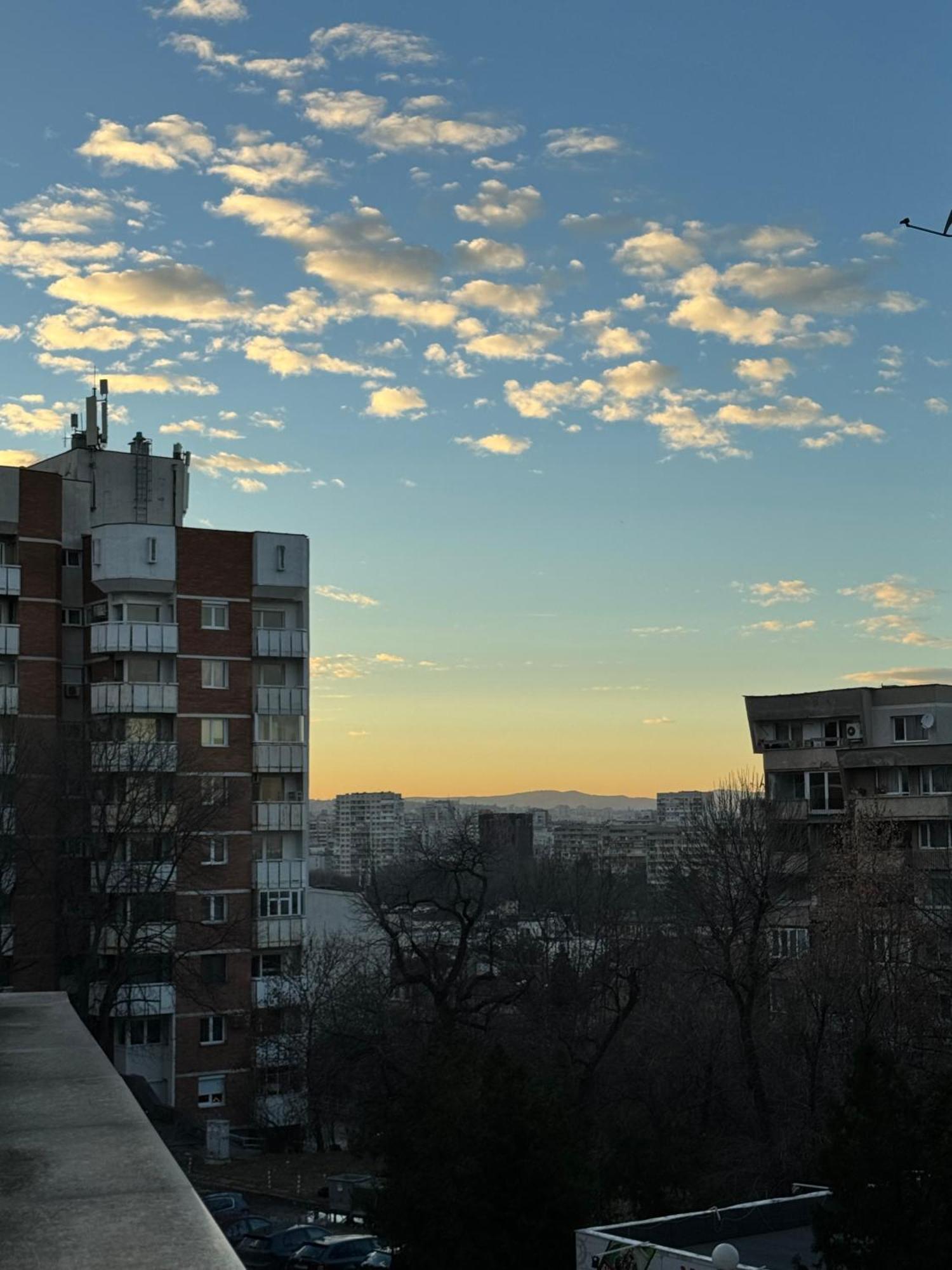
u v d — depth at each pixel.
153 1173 4.22
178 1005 67.38
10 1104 5.40
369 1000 66.56
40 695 68.88
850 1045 50.97
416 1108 31.83
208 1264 3.23
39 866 63.59
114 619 70.12
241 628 72.06
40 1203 3.85
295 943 71.25
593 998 61.47
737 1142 49.66
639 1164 36.47
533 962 63.22
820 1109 47.44
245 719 71.75
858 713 79.00
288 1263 44.25
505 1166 30.11
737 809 67.50
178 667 70.31
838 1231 24.55
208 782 66.56
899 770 74.94
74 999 58.53
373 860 81.69
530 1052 56.56
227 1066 68.38
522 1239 30.09
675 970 61.47
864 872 60.56
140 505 74.94
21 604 68.75
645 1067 54.47
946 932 56.53
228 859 70.31
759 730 82.81
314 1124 67.88
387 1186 31.86
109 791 61.78
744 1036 51.12
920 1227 23.83
